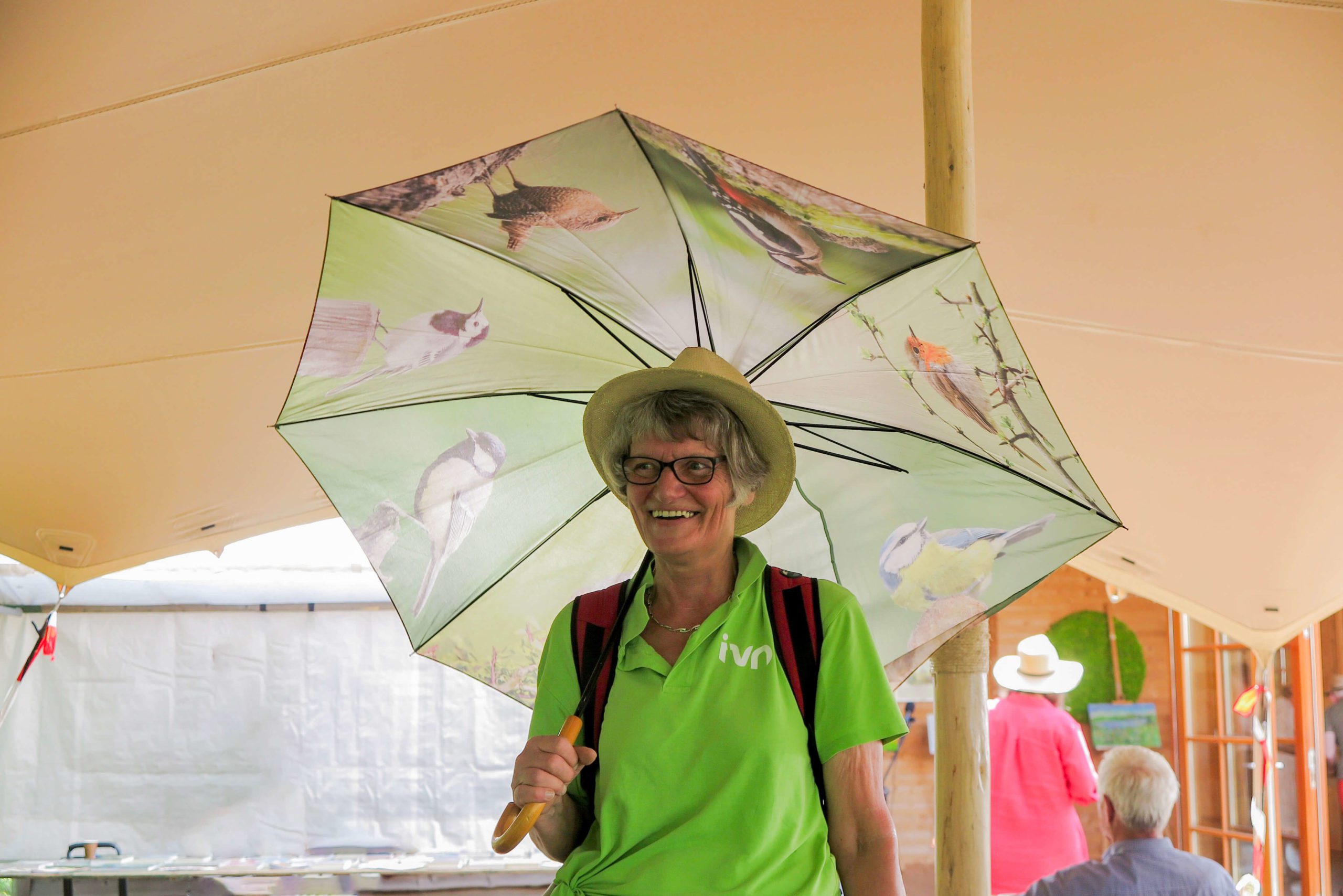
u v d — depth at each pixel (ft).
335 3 11.39
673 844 5.37
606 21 11.64
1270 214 12.30
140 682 23.25
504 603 7.80
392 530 7.34
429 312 6.77
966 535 7.40
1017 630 27.20
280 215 13.05
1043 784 19.58
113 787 22.99
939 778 8.57
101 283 13.37
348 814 23.21
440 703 23.52
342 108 12.32
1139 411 13.78
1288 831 21.63
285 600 23.43
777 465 6.03
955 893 8.36
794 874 5.42
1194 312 13.01
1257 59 11.37
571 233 6.28
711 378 5.74
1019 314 13.50
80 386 14.03
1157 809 12.14
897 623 7.47
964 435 6.97
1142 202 12.41
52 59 11.86
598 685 5.77
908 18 11.43
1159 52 11.40
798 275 6.19
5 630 22.99
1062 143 12.13
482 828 23.21
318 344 6.68
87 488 14.56
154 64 11.87
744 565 5.95
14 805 22.77
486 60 11.96
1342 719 21.94
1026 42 11.45
